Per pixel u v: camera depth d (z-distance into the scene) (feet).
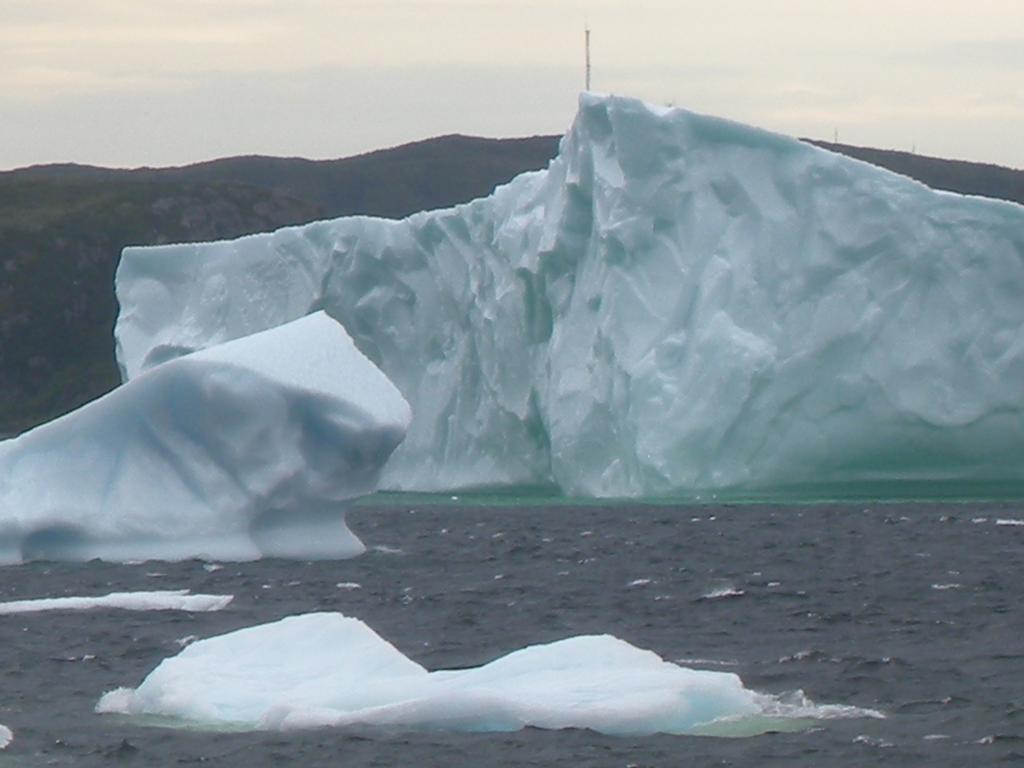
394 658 129.08
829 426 317.22
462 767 106.22
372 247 394.52
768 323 319.27
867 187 322.96
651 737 113.09
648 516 297.33
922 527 274.16
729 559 232.32
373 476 231.91
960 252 318.45
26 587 200.64
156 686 126.72
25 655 150.82
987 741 112.16
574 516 300.81
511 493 368.48
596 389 332.39
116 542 221.87
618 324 326.03
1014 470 319.27
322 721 116.57
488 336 367.04
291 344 230.07
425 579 208.44
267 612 177.88
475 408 374.63
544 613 178.60
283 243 413.59
